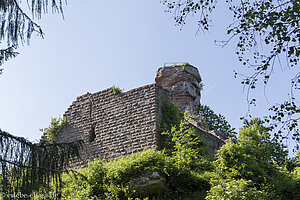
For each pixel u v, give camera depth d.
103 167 17.27
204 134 21.84
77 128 21.59
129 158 17.45
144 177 16.03
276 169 18.91
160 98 20.34
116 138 20.08
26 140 7.08
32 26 7.15
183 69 29.20
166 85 29.08
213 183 15.16
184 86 28.61
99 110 21.34
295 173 19.22
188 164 16.97
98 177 16.62
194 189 16.36
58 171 7.43
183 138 18.03
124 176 16.34
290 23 8.28
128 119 20.16
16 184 6.76
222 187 14.51
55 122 22.19
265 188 16.30
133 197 15.68
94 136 21.03
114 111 20.83
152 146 18.86
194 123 24.67
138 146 19.25
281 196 16.38
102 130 20.75
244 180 15.75
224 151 17.89
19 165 6.83
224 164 17.55
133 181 16.05
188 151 17.33
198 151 18.61
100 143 20.42
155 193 15.79
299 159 20.47
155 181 15.72
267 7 8.87
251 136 19.58
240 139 19.59
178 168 16.56
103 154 20.06
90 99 21.92
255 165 17.66
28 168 6.93
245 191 14.32
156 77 29.66
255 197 14.18
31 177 6.93
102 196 16.02
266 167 18.91
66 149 7.68
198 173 17.17
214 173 17.31
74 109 22.22
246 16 8.91
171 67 29.58
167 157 17.28
